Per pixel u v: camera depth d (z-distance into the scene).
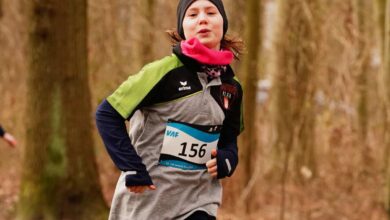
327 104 14.46
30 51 10.17
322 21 12.89
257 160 14.51
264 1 15.06
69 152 10.34
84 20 10.29
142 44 14.72
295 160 14.34
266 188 13.91
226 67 4.61
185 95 4.36
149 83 4.30
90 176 10.56
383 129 12.89
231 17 13.39
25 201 10.40
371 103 14.74
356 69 14.03
